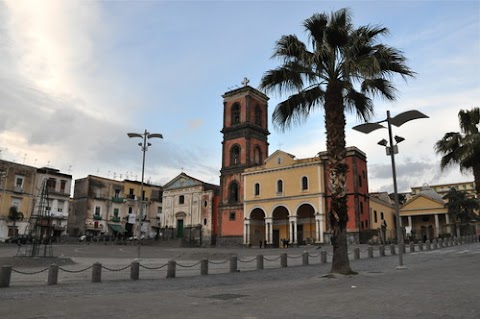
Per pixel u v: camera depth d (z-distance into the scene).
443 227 62.28
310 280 13.98
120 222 76.38
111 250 44.72
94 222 72.44
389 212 64.50
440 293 8.98
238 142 62.28
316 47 17.11
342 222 15.57
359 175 50.94
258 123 64.50
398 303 7.90
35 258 23.61
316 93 18.50
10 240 54.16
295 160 55.00
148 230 81.06
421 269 16.22
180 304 8.80
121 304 8.91
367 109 19.27
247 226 57.62
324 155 52.25
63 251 40.16
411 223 68.56
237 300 9.23
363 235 47.47
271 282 14.00
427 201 66.50
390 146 18.61
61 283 14.42
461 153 27.52
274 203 55.47
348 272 15.12
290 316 7.00
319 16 16.81
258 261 20.53
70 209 74.50
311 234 53.38
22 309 8.30
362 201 50.56
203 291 11.38
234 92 64.44
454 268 15.52
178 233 68.38
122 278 16.92
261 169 57.84
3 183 59.28
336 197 15.77
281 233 57.06
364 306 7.73
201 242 64.56
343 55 16.69
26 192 61.69
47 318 7.25
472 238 49.81
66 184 67.06
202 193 66.88
